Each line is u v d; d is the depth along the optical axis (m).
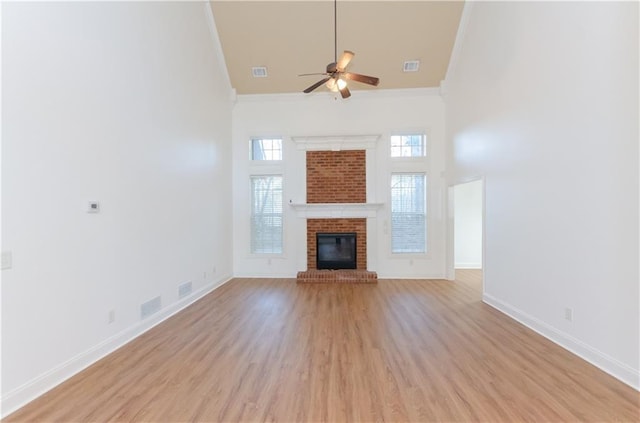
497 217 4.04
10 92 2.02
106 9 2.83
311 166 6.04
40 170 2.21
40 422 1.88
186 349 2.88
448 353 2.77
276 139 6.19
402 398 2.10
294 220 6.07
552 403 2.03
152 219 3.52
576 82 2.69
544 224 3.13
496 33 4.00
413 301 4.43
